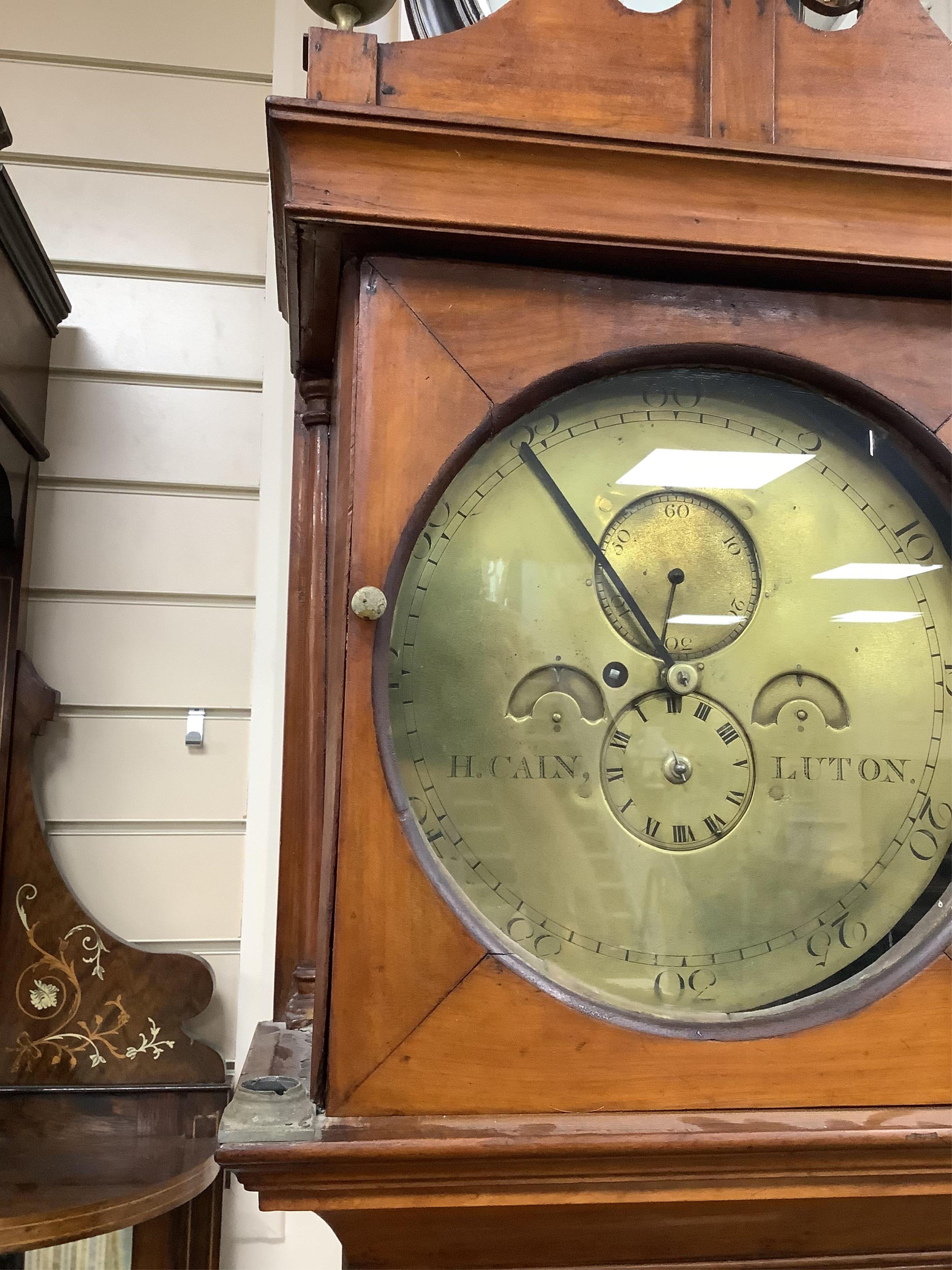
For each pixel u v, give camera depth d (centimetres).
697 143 57
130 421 108
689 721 59
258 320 111
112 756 104
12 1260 92
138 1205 81
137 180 111
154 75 112
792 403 62
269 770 105
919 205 60
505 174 56
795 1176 52
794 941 57
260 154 113
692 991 55
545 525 59
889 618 61
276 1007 87
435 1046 51
